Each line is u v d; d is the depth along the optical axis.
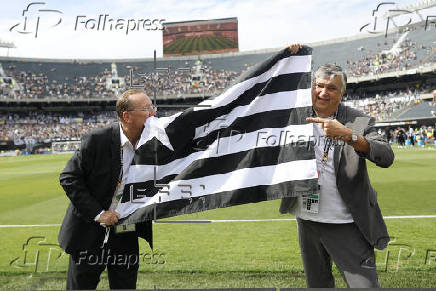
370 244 2.37
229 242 5.11
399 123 36.06
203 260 4.37
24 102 46.59
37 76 48.00
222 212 7.18
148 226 2.65
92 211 2.40
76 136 44.88
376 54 40.25
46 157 31.92
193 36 45.00
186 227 5.98
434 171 12.95
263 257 4.45
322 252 2.58
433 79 37.66
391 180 11.16
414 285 3.48
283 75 2.54
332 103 2.46
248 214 6.94
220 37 44.88
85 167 2.46
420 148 25.39
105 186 2.49
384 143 2.24
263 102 2.54
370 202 2.39
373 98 39.31
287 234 5.46
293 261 4.29
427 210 6.92
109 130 2.49
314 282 2.60
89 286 2.54
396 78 38.31
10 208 8.43
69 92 47.19
